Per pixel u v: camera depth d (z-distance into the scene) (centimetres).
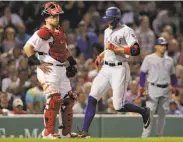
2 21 5719
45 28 2895
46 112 2891
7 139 2664
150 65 3891
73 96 2966
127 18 6219
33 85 4512
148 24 5941
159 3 6531
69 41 5672
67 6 6109
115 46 3169
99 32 5812
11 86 4609
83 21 5753
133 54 3131
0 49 5400
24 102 4516
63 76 2950
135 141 2595
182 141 2611
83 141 2592
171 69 3925
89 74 4953
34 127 4022
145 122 3253
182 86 4762
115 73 3209
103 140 2620
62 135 3000
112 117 4100
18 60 5041
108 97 4550
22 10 5903
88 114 3203
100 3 6291
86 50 5662
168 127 4169
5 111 4116
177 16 6481
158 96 3884
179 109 4525
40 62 2931
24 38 5484
